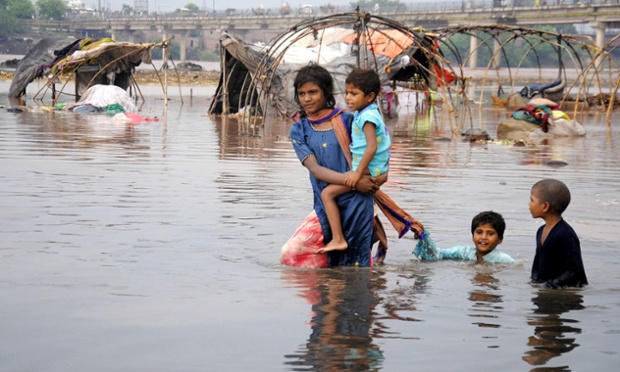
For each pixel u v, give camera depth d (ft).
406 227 18.66
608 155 47.62
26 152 40.91
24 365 11.30
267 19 365.81
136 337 12.54
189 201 26.32
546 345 12.55
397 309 14.46
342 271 17.54
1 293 14.80
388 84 83.66
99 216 23.11
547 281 16.83
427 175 35.76
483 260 18.94
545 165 41.16
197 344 12.28
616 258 19.17
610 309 14.73
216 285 15.81
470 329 13.32
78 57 88.48
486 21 281.13
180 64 228.84
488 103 118.21
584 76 88.79
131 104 81.25
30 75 96.32
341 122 18.28
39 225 21.50
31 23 459.32
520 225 23.50
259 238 20.57
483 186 32.17
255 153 44.45
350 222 18.02
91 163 36.81
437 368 11.47
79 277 16.10
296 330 13.06
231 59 82.99
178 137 54.19
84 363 11.41
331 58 84.53
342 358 11.80
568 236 16.62
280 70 78.43
